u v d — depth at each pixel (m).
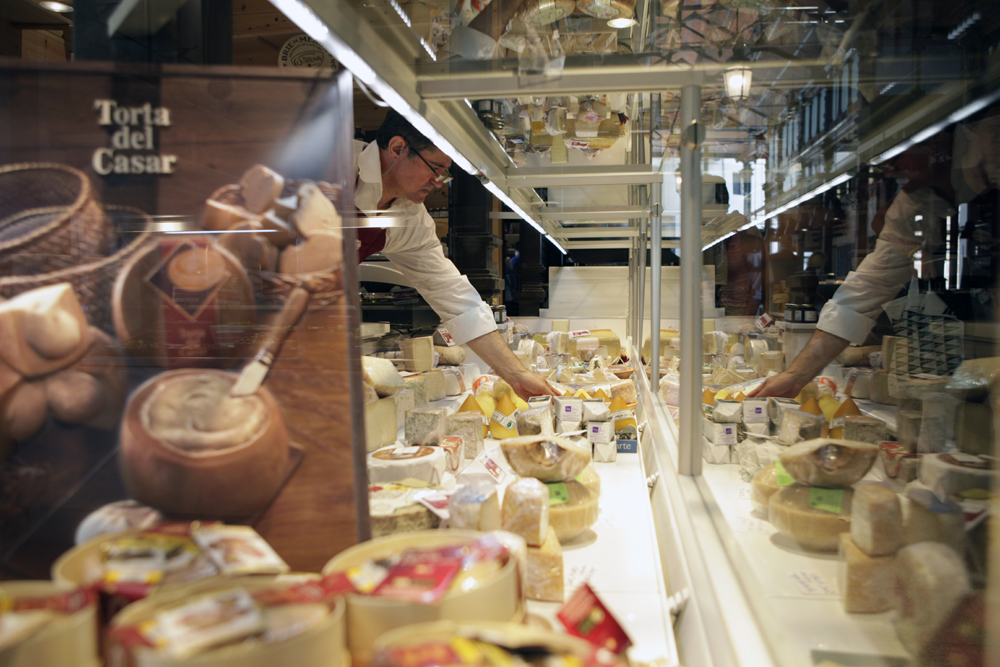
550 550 0.99
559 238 4.16
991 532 0.75
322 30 0.65
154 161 0.77
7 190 0.76
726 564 0.87
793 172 1.05
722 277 1.48
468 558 0.65
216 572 0.60
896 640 0.68
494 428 2.02
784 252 1.13
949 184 0.99
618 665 0.46
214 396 0.78
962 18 0.97
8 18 2.01
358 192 1.70
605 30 1.15
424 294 2.24
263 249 0.78
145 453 0.77
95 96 0.76
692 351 1.22
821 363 0.96
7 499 0.75
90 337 0.76
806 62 0.96
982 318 0.98
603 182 2.07
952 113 0.98
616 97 1.48
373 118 1.68
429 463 1.36
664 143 1.71
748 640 0.68
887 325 0.96
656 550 1.18
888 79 0.96
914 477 0.86
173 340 0.78
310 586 0.59
